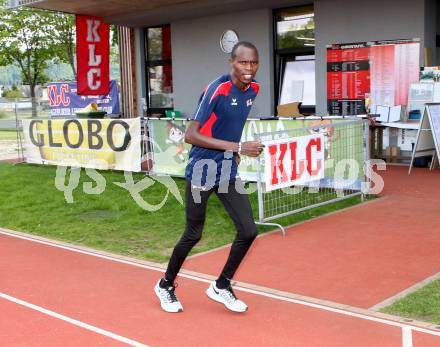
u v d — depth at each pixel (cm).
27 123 1327
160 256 625
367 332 410
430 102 1082
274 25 1377
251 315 452
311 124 862
